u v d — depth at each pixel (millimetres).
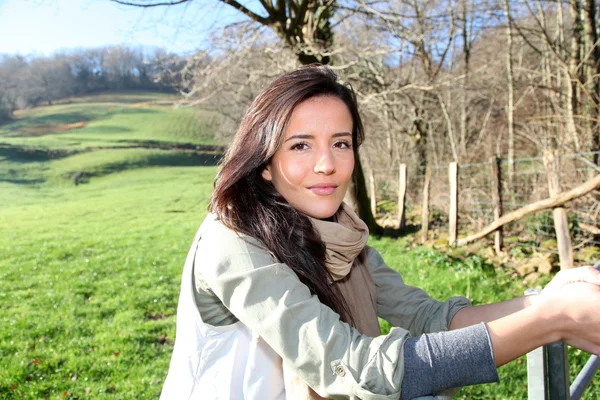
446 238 10000
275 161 1187
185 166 48875
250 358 1151
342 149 1183
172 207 24688
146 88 95688
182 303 1229
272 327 958
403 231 11727
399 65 15562
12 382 4715
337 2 10195
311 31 9930
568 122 9531
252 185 1188
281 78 1182
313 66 1211
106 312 7137
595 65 9812
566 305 871
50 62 90312
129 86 95688
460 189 11070
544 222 8430
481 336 881
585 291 872
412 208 14242
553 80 13422
